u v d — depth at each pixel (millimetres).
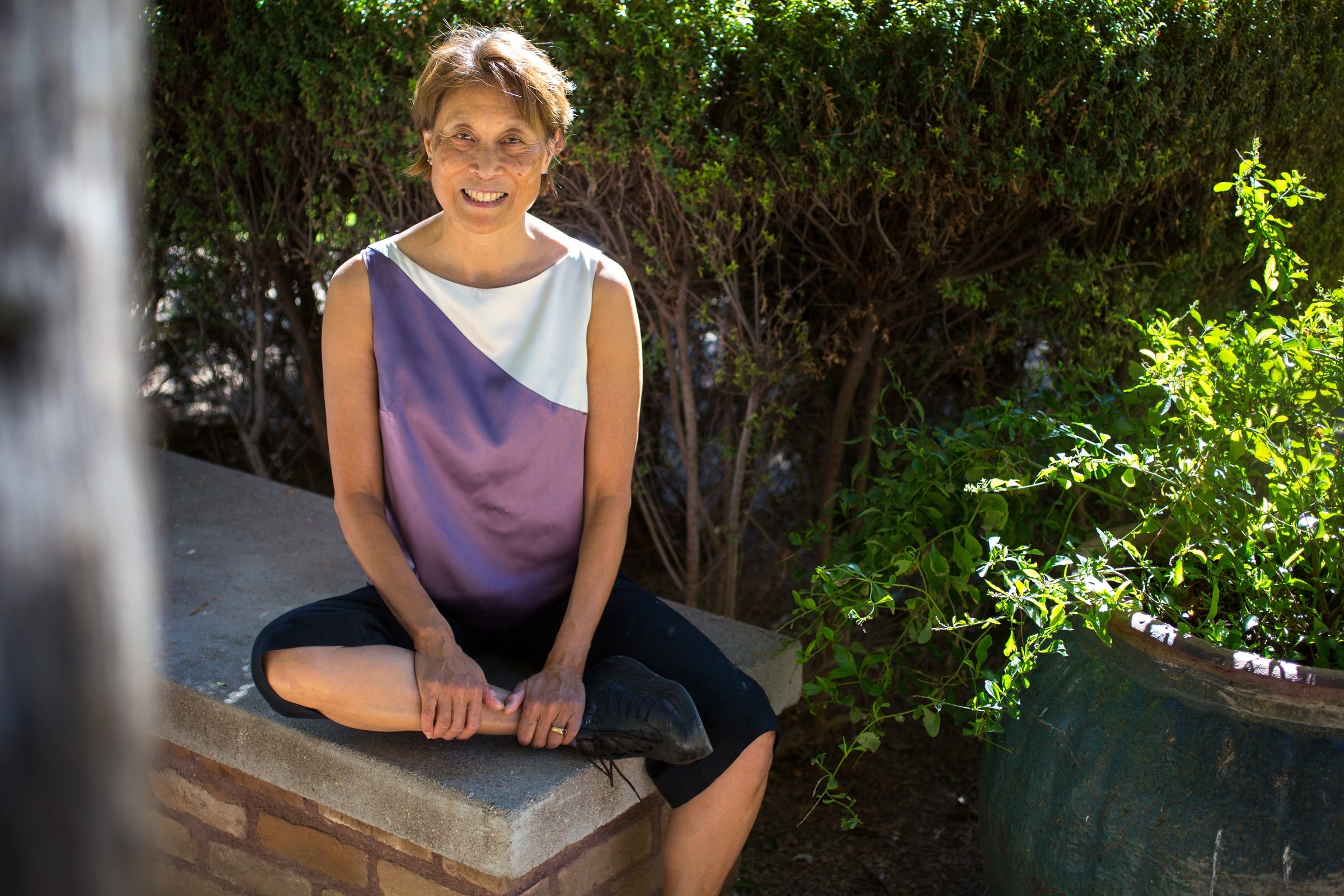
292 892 2221
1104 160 2498
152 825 2428
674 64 2457
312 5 2783
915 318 2895
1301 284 2902
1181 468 1953
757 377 2967
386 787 1900
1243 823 1745
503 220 1895
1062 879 1920
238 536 2941
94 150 608
